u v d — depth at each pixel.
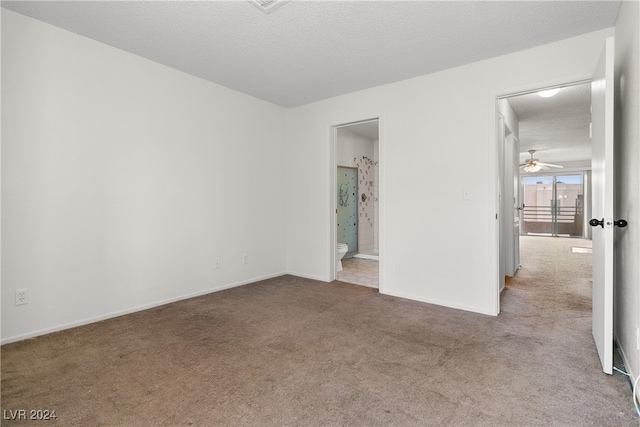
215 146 3.59
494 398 1.63
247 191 3.96
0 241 2.22
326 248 4.11
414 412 1.53
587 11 2.16
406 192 3.38
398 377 1.84
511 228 4.38
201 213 3.46
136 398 1.64
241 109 3.86
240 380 1.81
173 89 3.19
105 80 2.71
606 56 1.81
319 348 2.21
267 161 4.23
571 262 5.44
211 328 2.56
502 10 2.16
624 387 1.72
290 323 2.67
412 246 3.35
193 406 1.58
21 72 2.29
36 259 2.38
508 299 3.34
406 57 2.87
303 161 4.32
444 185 3.13
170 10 2.21
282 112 4.44
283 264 4.49
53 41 2.43
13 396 1.65
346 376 1.85
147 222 3.02
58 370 1.91
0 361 2.01
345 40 2.59
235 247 3.83
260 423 1.46
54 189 2.46
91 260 2.66
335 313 2.91
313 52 2.80
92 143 2.65
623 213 2.00
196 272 3.43
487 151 2.89
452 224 3.09
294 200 4.43
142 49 2.79
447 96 3.11
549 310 2.99
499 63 2.83
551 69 2.60
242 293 3.55
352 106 3.81
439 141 3.16
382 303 3.21
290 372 1.89
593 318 2.31
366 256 5.98
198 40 2.62
